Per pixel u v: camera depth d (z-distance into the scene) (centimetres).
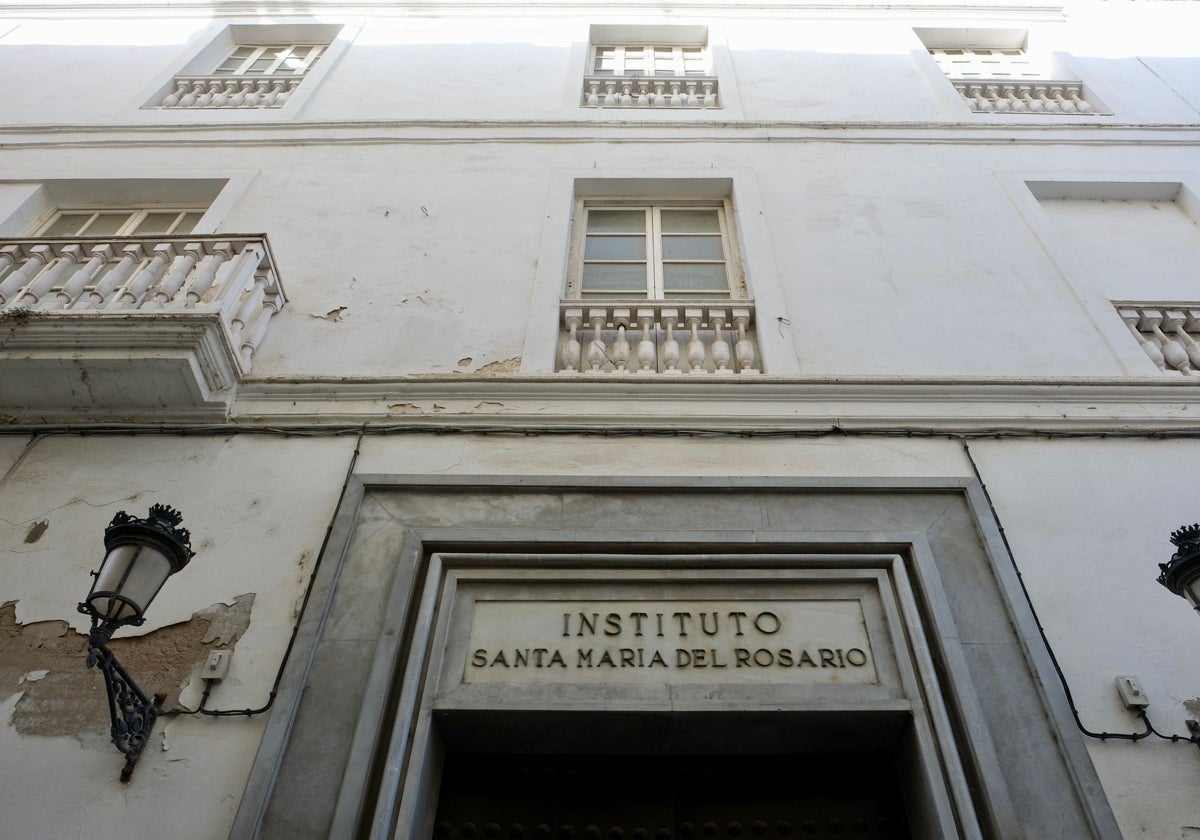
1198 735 347
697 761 384
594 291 634
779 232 640
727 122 767
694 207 707
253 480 452
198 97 848
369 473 448
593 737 367
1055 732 346
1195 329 570
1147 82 860
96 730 354
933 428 479
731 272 645
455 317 566
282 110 795
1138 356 537
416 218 658
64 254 537
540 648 375
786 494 439
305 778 331
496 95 827
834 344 545
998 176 705
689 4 971
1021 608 387
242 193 685
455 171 715
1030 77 914
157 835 322
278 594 398
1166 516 435
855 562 405
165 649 379
